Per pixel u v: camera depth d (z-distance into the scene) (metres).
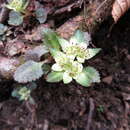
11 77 0.11
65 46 0.11
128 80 0.12
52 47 0.11
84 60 0.11
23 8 0.13
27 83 0.11
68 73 0.10
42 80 0.12
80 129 0.11
